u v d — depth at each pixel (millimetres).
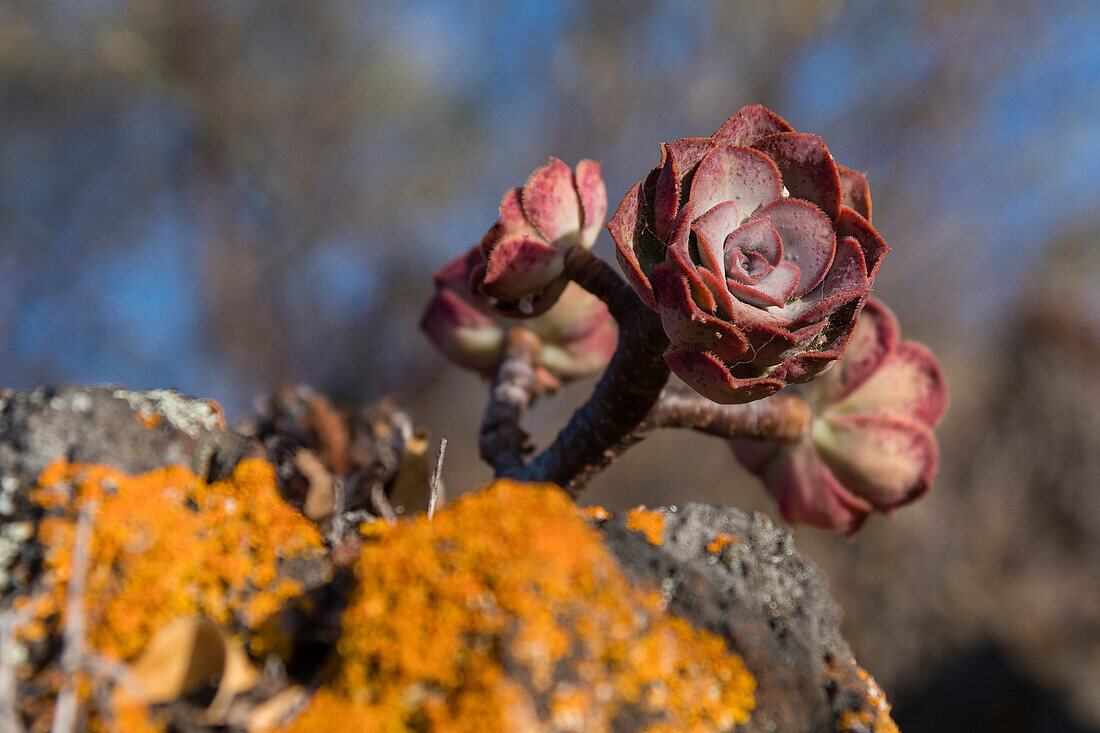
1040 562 1396
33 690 332
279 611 342
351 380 1696
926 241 1775
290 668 340
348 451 439
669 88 1812
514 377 445
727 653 351
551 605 335
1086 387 1503
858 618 1326
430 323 461
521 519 341
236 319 1783
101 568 339
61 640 335
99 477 346
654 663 343
